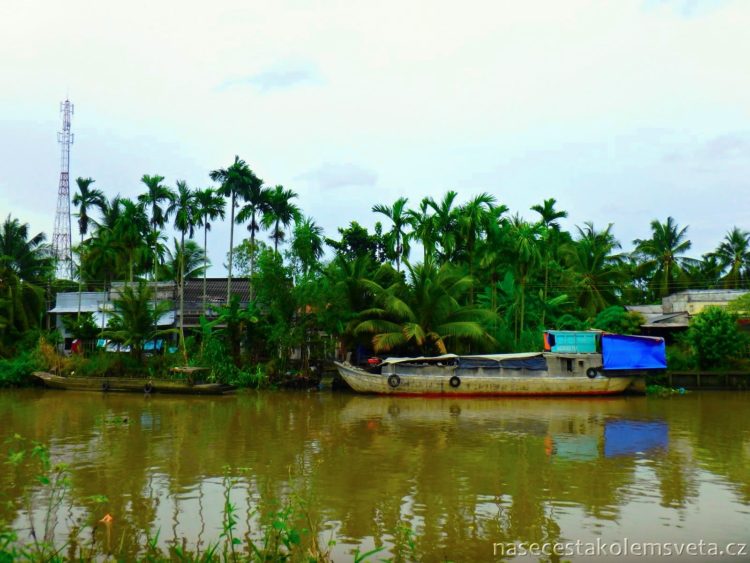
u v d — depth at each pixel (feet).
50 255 191.11
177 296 150.82
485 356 103.55
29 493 40.29
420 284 110.83
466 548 31.01
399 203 124.26
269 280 113.60
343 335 115.85
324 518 35.55
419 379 101.86
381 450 54.70
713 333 119.55
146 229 139.03
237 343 115.65
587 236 172.45
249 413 80.69
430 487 42.04
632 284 191.42
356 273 116.26
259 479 44.34
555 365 103.04
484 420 74.13
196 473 46.06
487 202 117.80
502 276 127.13
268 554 25.88
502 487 42.01
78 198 151.23
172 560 28.22
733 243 180.04
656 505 37.88
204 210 126.21
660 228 180.75
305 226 118.21
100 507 37.50
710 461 50.01
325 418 75.77
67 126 207.92
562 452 53.67
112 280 169.07
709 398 102.99
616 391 103.81
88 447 56.18
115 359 114.62
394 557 29.76
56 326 155.33
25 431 65.36
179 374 110.42
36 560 24.90
